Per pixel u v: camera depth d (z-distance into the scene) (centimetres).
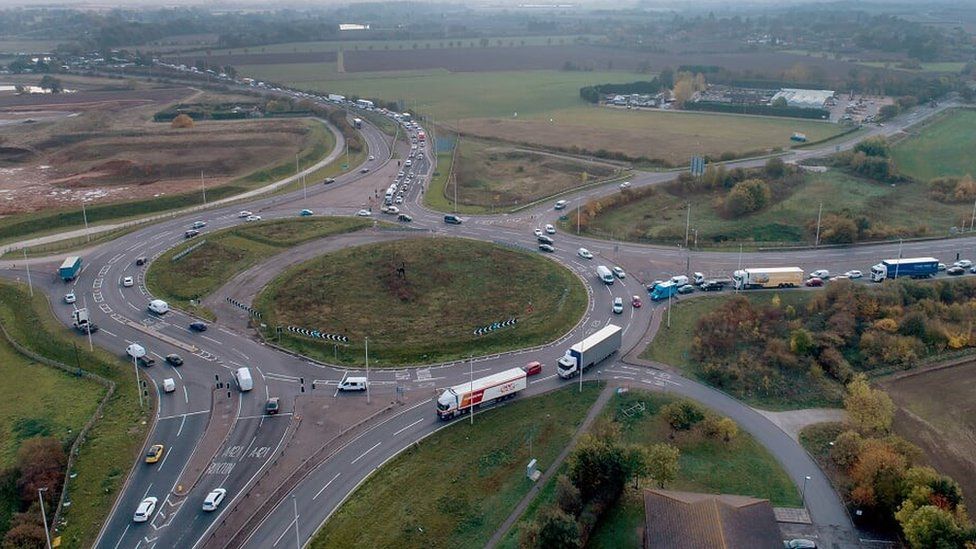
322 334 15662
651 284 18338
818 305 16875
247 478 11362
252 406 13250
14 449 12162
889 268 18338
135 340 15500
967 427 12912
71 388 13975
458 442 12356
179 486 11169
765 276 17938
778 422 13100
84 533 10300
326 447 12081
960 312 16250
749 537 9281
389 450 12075
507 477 11631
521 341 15738
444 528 10531
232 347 15300
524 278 18600
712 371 14312
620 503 11162
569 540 9625
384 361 14838
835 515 10825
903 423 13038
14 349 15450
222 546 10000
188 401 13388
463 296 17662
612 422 12756
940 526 9381
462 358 15038
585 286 18312
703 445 12444
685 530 9419
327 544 10094
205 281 18325
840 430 12775
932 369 14712
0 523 10619
